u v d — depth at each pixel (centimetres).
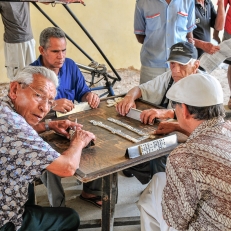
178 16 306
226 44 300
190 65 224
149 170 247
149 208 186
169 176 138
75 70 274
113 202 187
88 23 588
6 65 437
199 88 142
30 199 194
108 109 238
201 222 137
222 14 387
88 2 575
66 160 157
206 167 129
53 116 224
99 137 197
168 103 258
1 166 150
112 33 605
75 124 200
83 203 263
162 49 313
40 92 162
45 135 198
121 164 166
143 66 329
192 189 132
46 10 561
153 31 312
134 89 252
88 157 174
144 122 214
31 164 150
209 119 142
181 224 139
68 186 282
